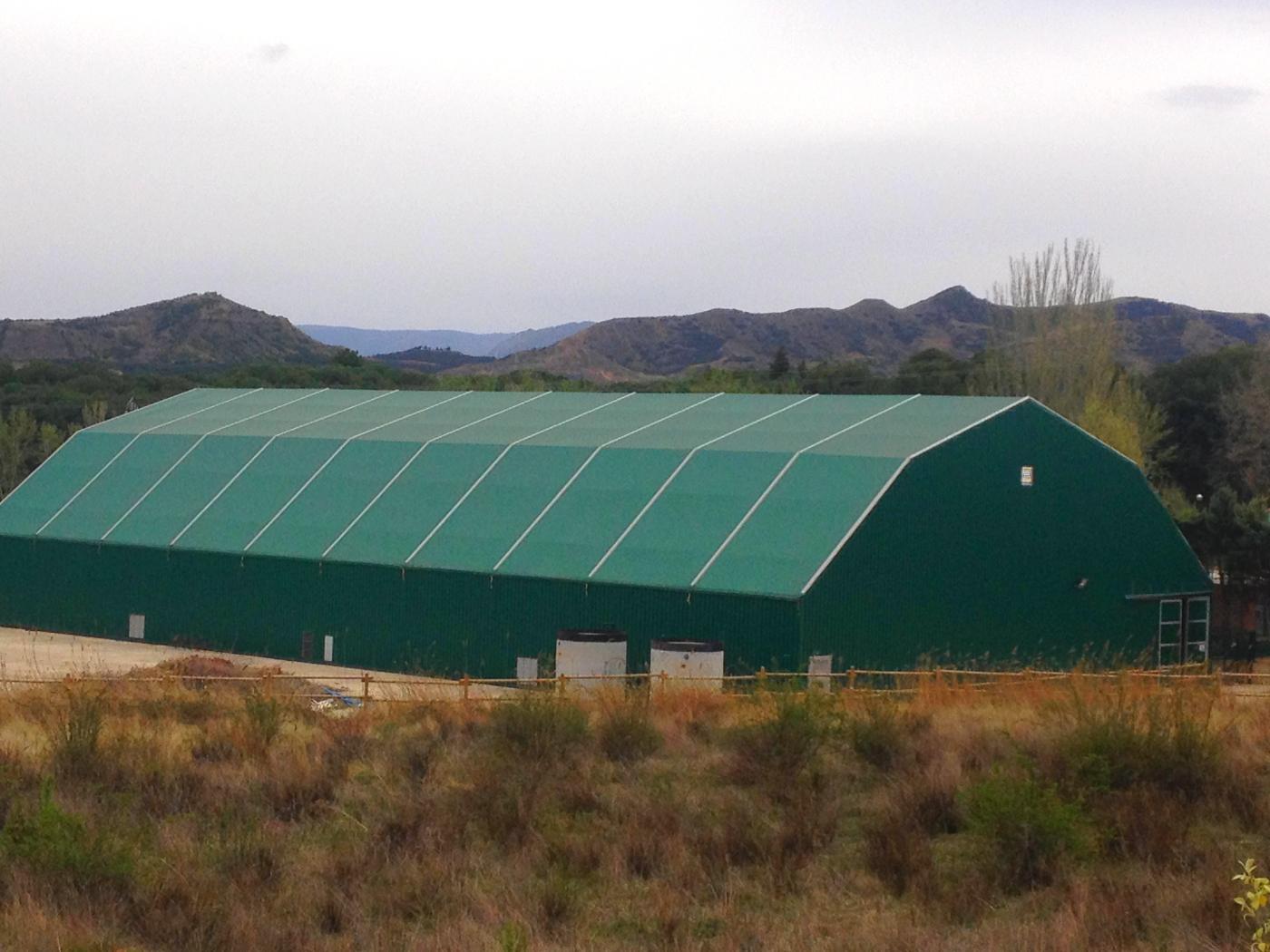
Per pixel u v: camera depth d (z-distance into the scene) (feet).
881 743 79.41
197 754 81.56
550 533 151.43
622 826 67.87
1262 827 65.31
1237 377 315.78
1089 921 53.06
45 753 79.10
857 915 57.26
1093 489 161.27
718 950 52.37
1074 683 87.30
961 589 145.89
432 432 183.01
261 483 180.75
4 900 54.39
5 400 412.57
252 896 57.36
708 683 117.50
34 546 187.21
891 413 162.61
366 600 157.48
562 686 104.99
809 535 137.08
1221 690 102.01
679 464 154.71
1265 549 179.73
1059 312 312.50
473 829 67.72
